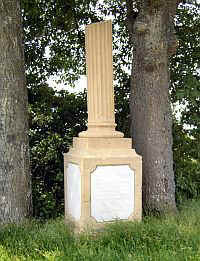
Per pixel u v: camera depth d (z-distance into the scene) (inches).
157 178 267.9
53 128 327.9
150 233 209.0
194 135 346.6
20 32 241.8
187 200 313.1
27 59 348.5
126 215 234.4
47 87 344.5
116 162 231.3
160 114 271.0
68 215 246.7
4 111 233.8
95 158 226.4
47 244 198.4
